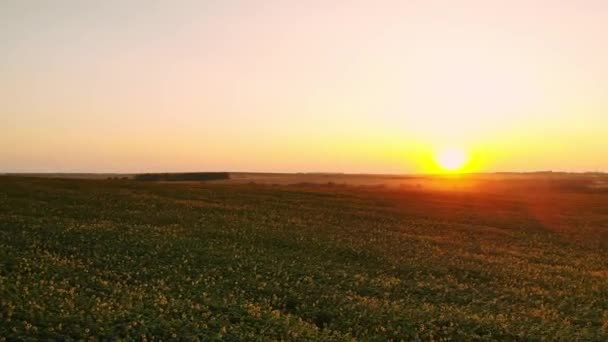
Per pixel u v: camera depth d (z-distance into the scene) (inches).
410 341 759.1
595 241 1857.8
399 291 1028.5
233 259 1146.7
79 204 1802.4
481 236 1815.9
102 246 1163.9
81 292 825.5
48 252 1068.5
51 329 642.2
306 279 1040.8
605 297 1089.4
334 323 815.1
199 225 1552.7
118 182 2871.6
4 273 889.5
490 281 1162.6
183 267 1055.6
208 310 797.2
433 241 1625.2
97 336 647.8
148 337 663.8
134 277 968.3
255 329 731.4
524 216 2421.3
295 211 2095.2
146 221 1558.8
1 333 623.5
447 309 908.6
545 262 1453.0
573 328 855.7
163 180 5713.6
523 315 913.5
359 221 1956.2
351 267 1188.5
